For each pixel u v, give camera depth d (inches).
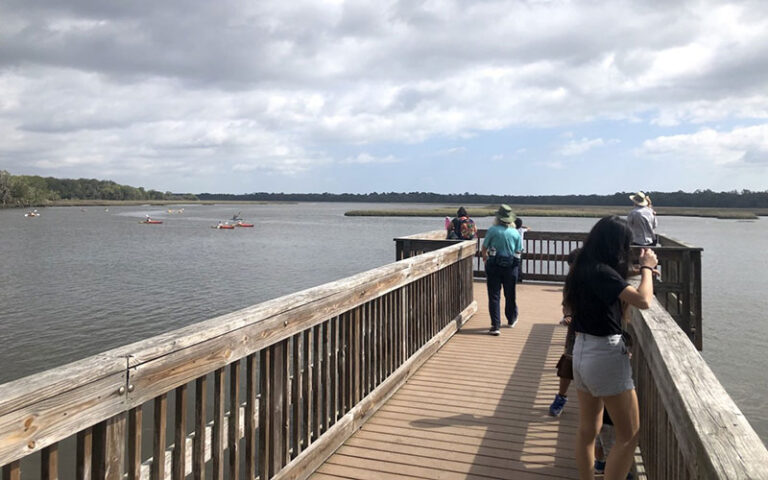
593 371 118.7
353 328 179.8
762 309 893.2
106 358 87.0
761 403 504.1
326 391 161.8
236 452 120.0
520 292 457.1
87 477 82.8
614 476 118.9
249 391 125.5
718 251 1994.3
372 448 167.8
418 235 385.1
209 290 1071.0
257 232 3080.7
